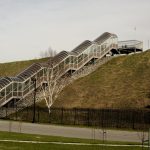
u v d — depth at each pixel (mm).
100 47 83750
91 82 75188
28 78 70938
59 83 73312
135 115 51812
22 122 54156
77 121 55969
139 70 76062
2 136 31875
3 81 68750
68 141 29859
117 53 89312
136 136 36938
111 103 66062
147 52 83062
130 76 74562
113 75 76750
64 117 58719
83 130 43156
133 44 91250
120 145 28453
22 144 27469
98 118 55031
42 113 62188
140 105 62719
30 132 38062
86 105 67312
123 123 51688
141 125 49812
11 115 63219
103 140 30672
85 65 81438
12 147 25891
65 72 75125
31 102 68562
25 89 70500
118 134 39188
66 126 49688
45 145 27359
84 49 80125
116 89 70812
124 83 72375
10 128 40562
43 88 70750
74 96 71312
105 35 87062
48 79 68875
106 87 72312
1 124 48125
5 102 67562
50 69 72625
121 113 53219
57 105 68750
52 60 74625
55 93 71125
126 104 64250
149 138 28969
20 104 67750
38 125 49531
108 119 53469
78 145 27859
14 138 30719
